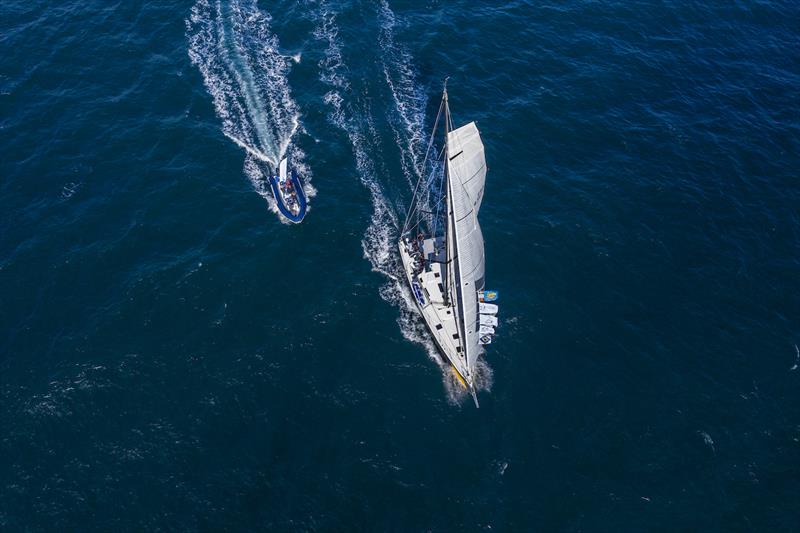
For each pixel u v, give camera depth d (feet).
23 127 284.61
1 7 337.52
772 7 371.15
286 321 230.48
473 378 214.07
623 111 307.37
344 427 204.33
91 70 309.63
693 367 222.69
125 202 261.44
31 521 181.57
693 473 196.03
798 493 192.24
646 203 271.69
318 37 329.52
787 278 249.34
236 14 338.75
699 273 249.75
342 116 297.12
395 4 350.23
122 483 189.47
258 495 189.26
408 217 256.11
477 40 334.03
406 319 234.58
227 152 282.36
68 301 231.30
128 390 209.36
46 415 202.49
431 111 300.20
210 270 242.78
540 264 250.57
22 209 256.73
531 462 197.77
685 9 364.58
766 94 320.91
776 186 280.31
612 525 184.85
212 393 209.77
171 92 302.66
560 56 330.34
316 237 256.73
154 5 343.26
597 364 222.48
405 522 185.26
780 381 219.61
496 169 280.51
